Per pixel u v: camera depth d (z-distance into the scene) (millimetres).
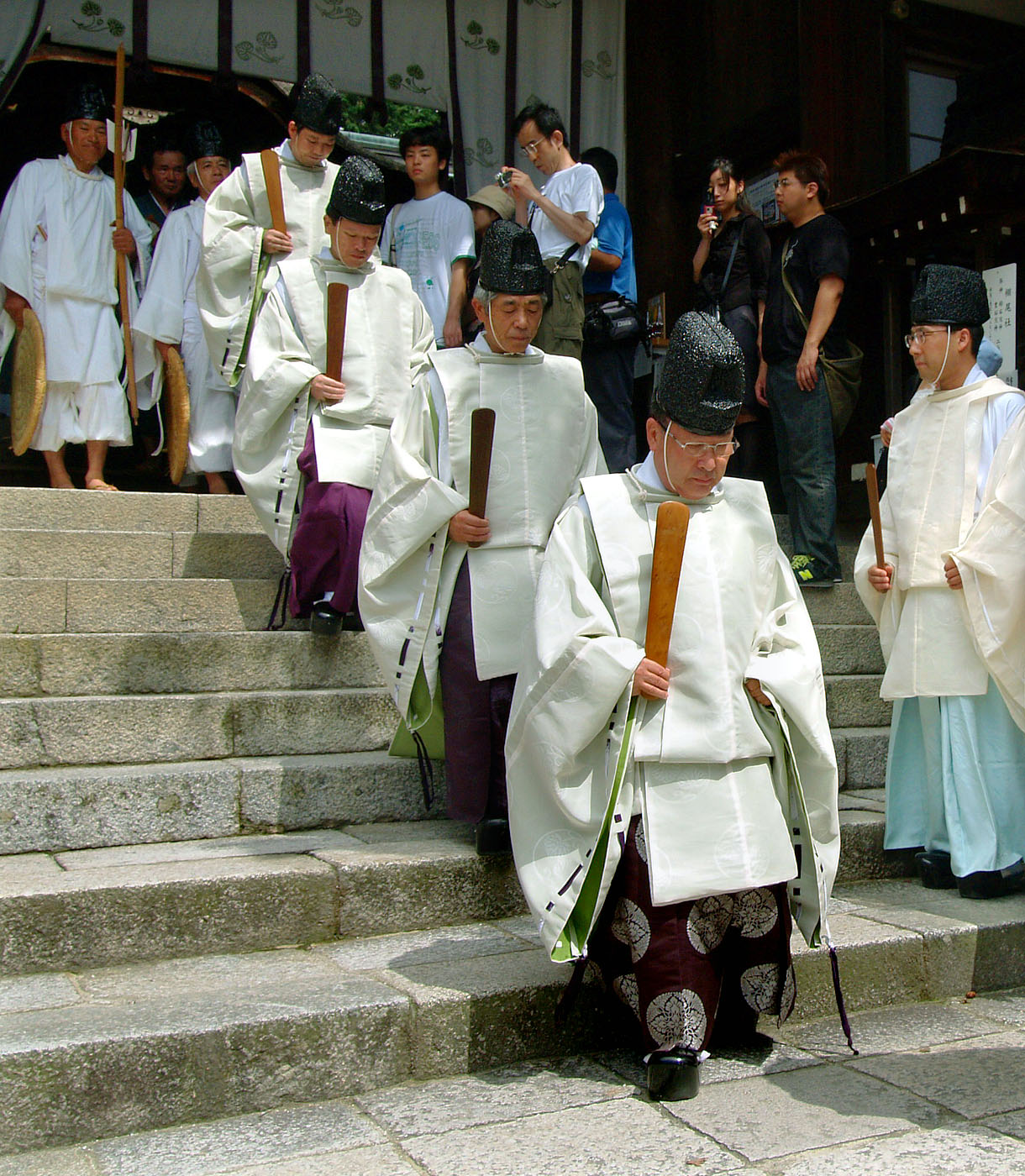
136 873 3057
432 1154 2281
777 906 2689
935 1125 2418
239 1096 2480
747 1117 2451
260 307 4605
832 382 5352
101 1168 2234
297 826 3629
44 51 6457
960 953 3289
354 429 4250
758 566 2799
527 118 5715
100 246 5648
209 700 3830
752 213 5781
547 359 3535
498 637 3320
